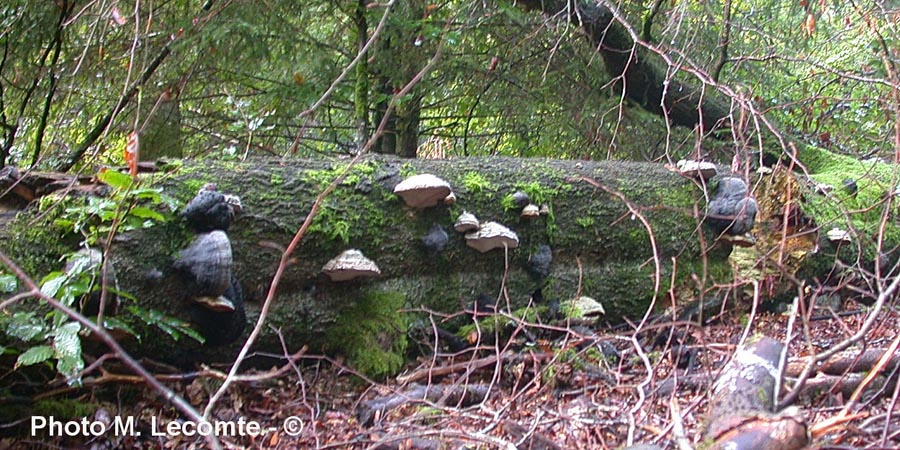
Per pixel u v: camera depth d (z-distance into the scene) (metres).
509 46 8.78
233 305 3.83
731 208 5.59
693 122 8.92
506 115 9.54
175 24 7.17
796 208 5.84
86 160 7.21
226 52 7.46
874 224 6.29
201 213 3.82
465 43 8.82
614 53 8.46
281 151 9.62
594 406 3.56
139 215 3.54
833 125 9.82
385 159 4.81
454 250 4.84
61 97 7.33
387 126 9.25
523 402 3.80
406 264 4.66
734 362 2.64
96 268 3.35
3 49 6.96
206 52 7.52
